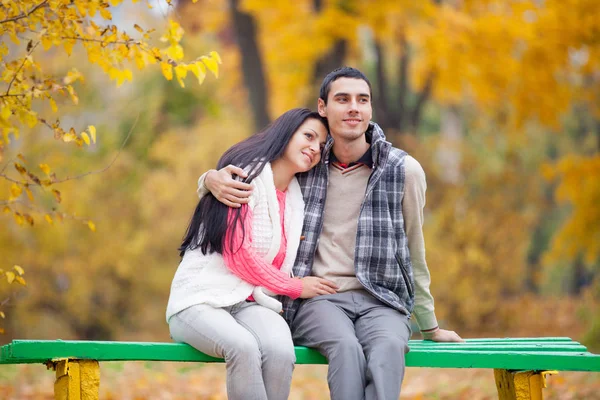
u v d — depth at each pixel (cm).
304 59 2402
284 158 630
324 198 638
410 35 2347
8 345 526
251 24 2323
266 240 606
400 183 629
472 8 2338
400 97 2794
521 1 2216
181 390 1129
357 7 2169
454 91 2458
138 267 2455
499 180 3173
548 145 3925
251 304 598
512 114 2689
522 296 2705
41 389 1095
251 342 550
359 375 559
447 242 2541
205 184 608
